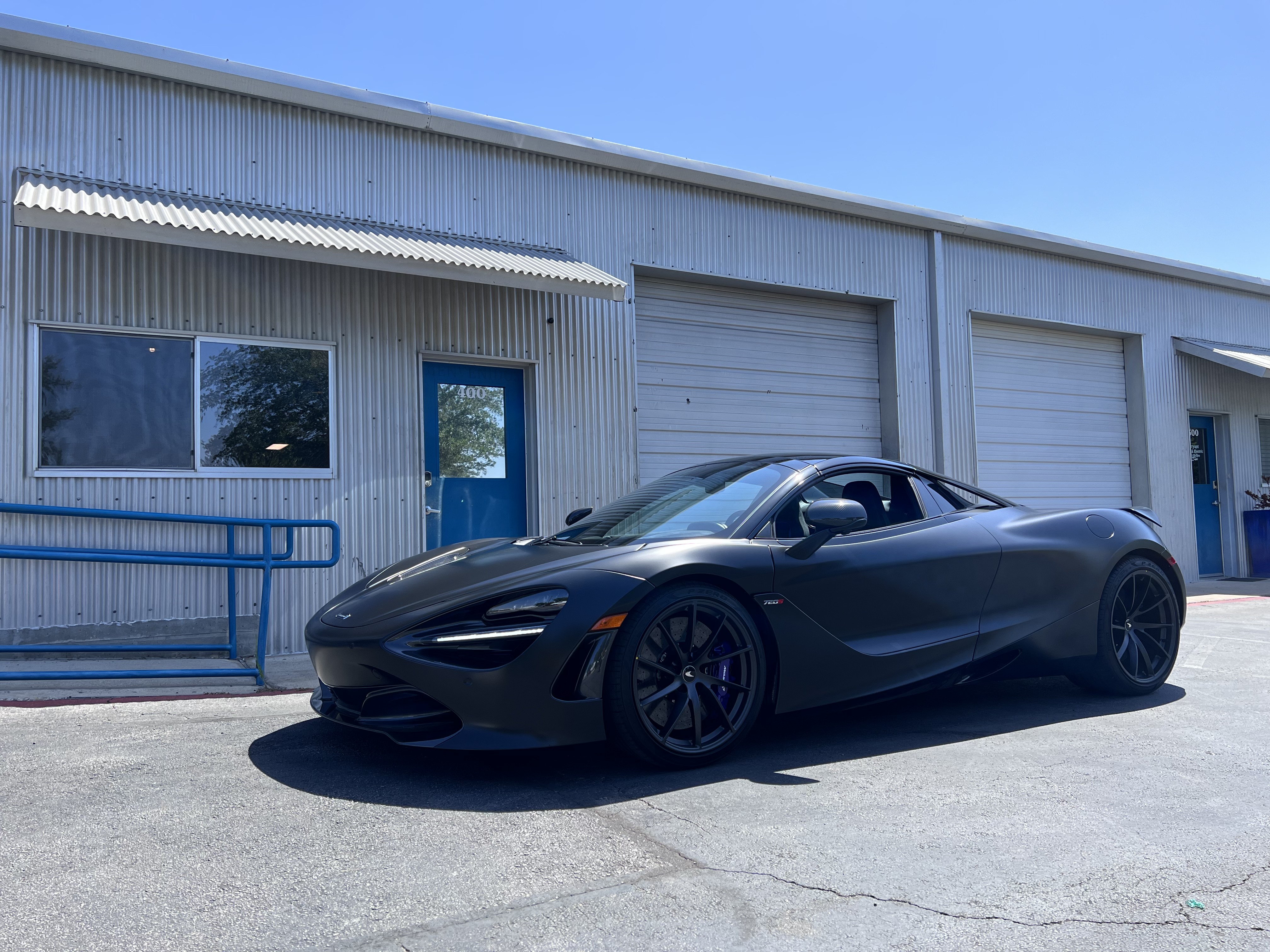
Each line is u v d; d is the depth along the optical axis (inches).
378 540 220.2
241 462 205.9
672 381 281.6
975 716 144.8
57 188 184.9
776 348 303.6
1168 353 404.5
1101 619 152.6
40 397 186.7
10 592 181.0
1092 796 102.6
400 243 213.5
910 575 133.1
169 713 144.5
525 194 250.4
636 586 110.1
